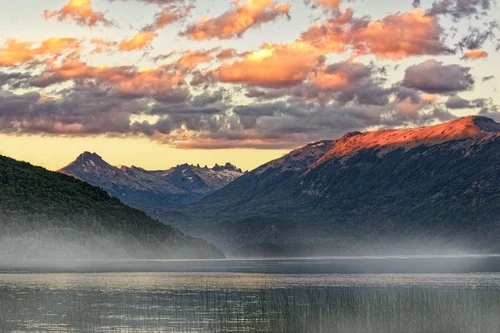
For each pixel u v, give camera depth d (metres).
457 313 87.75
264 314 103.69
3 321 98.75
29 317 102.62
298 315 92.44
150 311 111.44
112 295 138.88
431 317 85.94
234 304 120.88
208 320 99.75
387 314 88.44
